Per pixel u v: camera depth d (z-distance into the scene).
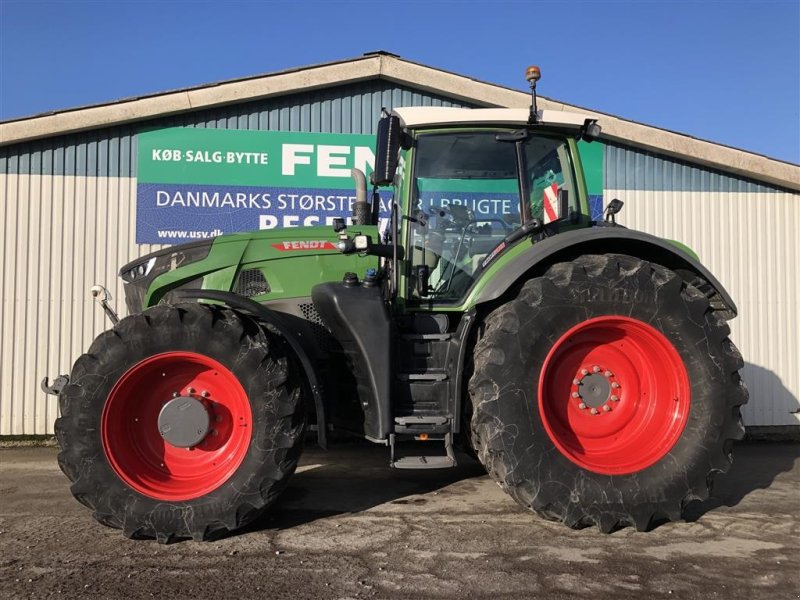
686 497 3.47
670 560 3.13
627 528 3.60
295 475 4.99
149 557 3.13
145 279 4.38
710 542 3.40
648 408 3.68
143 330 3.34
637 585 2.84
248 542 3.35
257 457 3.35
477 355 3.51
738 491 4.56
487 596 2.71
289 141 7.06
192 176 6.91
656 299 3.55
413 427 3.54
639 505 3.41
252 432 3.38
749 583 2.88
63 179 6.73
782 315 7.65
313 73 6.94
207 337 3.38
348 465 5.39
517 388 3.40
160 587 2.79
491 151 4.06
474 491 4.46
